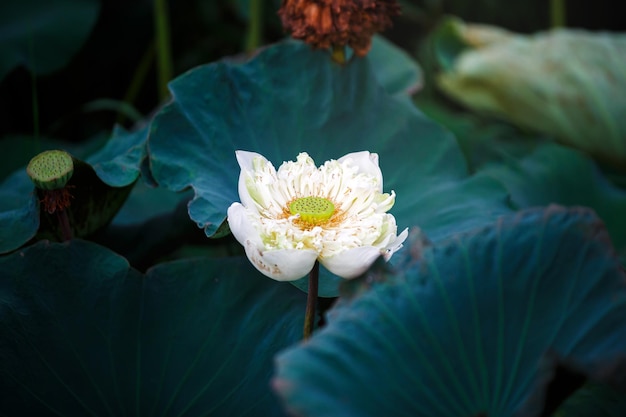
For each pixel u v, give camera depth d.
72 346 1.18
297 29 1.32
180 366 1.18
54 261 1.20
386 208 1.11
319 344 0.99
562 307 1.06
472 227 1.26
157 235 1.38
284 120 1.33
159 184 1.23
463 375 1.03
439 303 1.04
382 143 1.36
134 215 1.42
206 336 1.19
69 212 1.28
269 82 1.34
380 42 1.58
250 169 1.14
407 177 1.35
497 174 1.63
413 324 1.03
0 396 1.14
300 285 1.19
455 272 1.05
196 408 1.16
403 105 1.39
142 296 1.20
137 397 1.17
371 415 0.98
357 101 1.37
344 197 1.12
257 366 1.18
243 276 1.22
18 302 1.18
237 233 1.07
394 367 1.00
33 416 1.14
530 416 1.01
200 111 1.29
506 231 1.08
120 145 1.39
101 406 1.16
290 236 1.07
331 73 1.36
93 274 1.20
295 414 0.95
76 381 1.17
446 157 1.36
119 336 1.19
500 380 1.03
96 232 1.35
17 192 1.40
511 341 1.05
